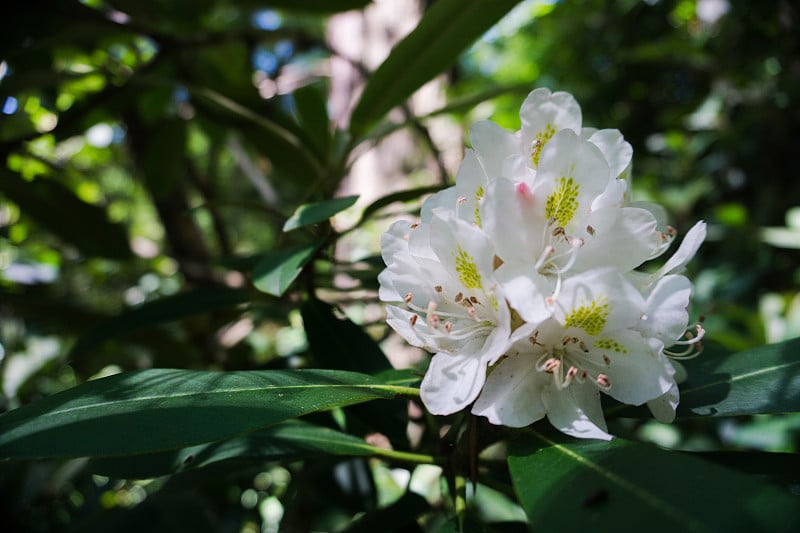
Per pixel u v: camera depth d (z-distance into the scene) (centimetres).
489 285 23
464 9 32
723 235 86
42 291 64
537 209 24
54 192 45
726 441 61
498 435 26
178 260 52
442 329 24
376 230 61
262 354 67
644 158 123
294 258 27
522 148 26
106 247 48
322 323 31
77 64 55
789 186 102
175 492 33
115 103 49
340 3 45
